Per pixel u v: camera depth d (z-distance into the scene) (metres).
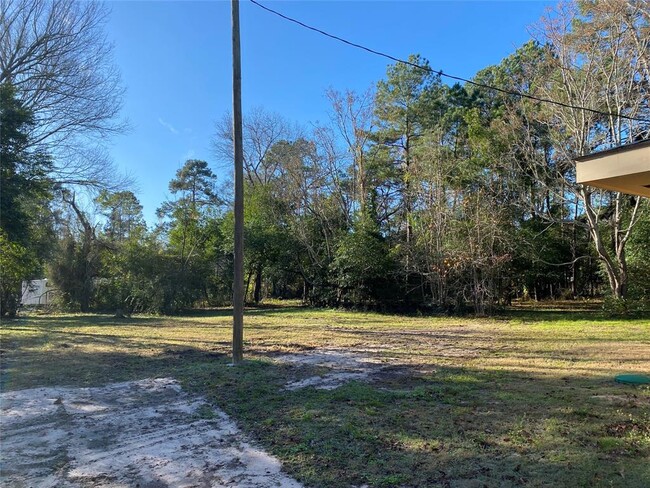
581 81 17.94
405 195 24.17
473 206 19.86
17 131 15.51
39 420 5.16
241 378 7.12
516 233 21.31
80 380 7.20
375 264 21.66
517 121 20.55
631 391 6.10
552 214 25.08
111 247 26.42
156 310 23.03
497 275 20.09
